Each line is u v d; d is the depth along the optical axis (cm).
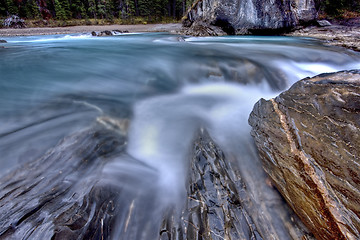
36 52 831
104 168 277
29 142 280
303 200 207
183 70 636
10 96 416
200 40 1342
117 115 382
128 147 340
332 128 204
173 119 410
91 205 213
